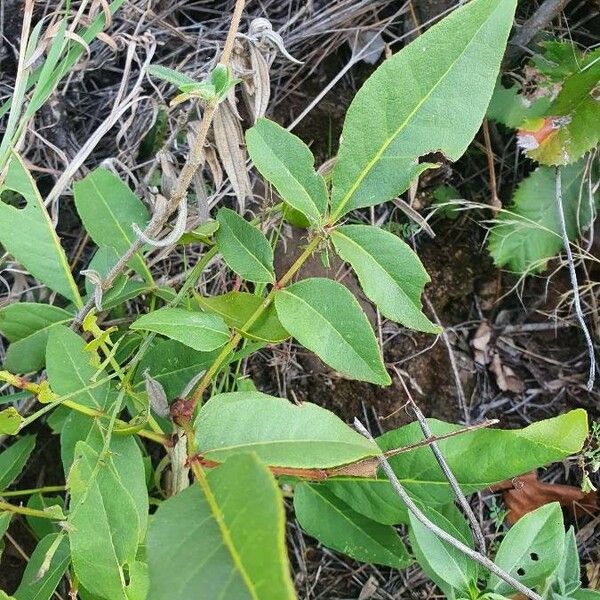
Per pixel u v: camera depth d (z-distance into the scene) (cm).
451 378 69
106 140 67
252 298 47
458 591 49
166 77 42
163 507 36
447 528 49
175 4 68
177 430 46
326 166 55
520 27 66
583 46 67
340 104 71
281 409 42
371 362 42
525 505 65
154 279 64
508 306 71
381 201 44
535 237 66
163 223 48
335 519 53
